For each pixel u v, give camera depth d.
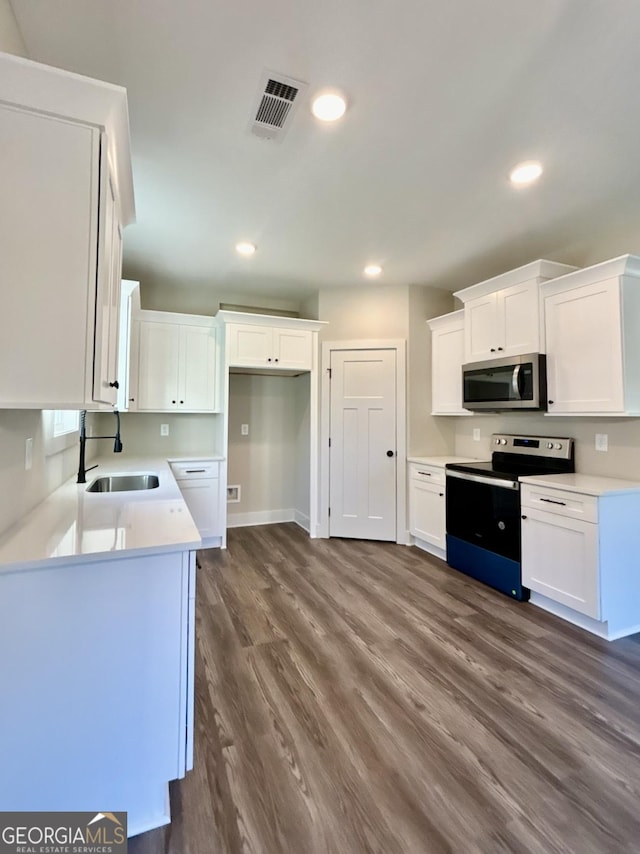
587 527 2.38
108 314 1.44
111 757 1.24
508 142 1.98
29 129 1.20
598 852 1.17
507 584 2.90
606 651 2.21
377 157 2.10
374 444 4.17
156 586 1.28
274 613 2.60
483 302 3.38
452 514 3.44
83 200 1.25
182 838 1.21
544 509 2.64
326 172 2.23
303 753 1.51
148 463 3.34
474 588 3.02
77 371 1.25
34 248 1.21
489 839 1.21
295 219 2.77
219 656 2.13
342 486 4.24
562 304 2.79
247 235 3.01
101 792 1.22
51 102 1.21
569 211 2.64
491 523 3.06
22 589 1.15
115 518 1.59
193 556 1.34
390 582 3.12
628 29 1.39
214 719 1.68
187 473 3.78
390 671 2.02
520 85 1.63
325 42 1.45
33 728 1.17
